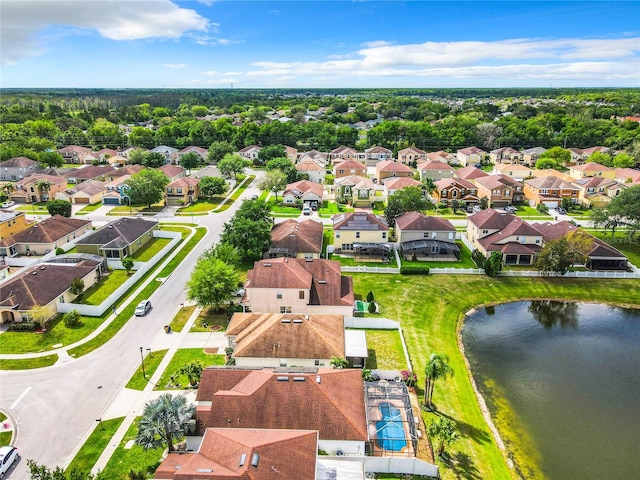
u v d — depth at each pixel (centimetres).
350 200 11425
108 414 4131
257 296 5747
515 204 11444
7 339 5303
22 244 7938
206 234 9056
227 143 16525
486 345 5684
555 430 4272
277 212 10581
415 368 4953
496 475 3684
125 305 6159
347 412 3734
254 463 2928
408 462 3519
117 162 15888
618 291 7000
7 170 13400
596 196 10944
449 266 7656
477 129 18888
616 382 5009
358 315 5991
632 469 3850
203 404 4000
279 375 3922
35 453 3675
